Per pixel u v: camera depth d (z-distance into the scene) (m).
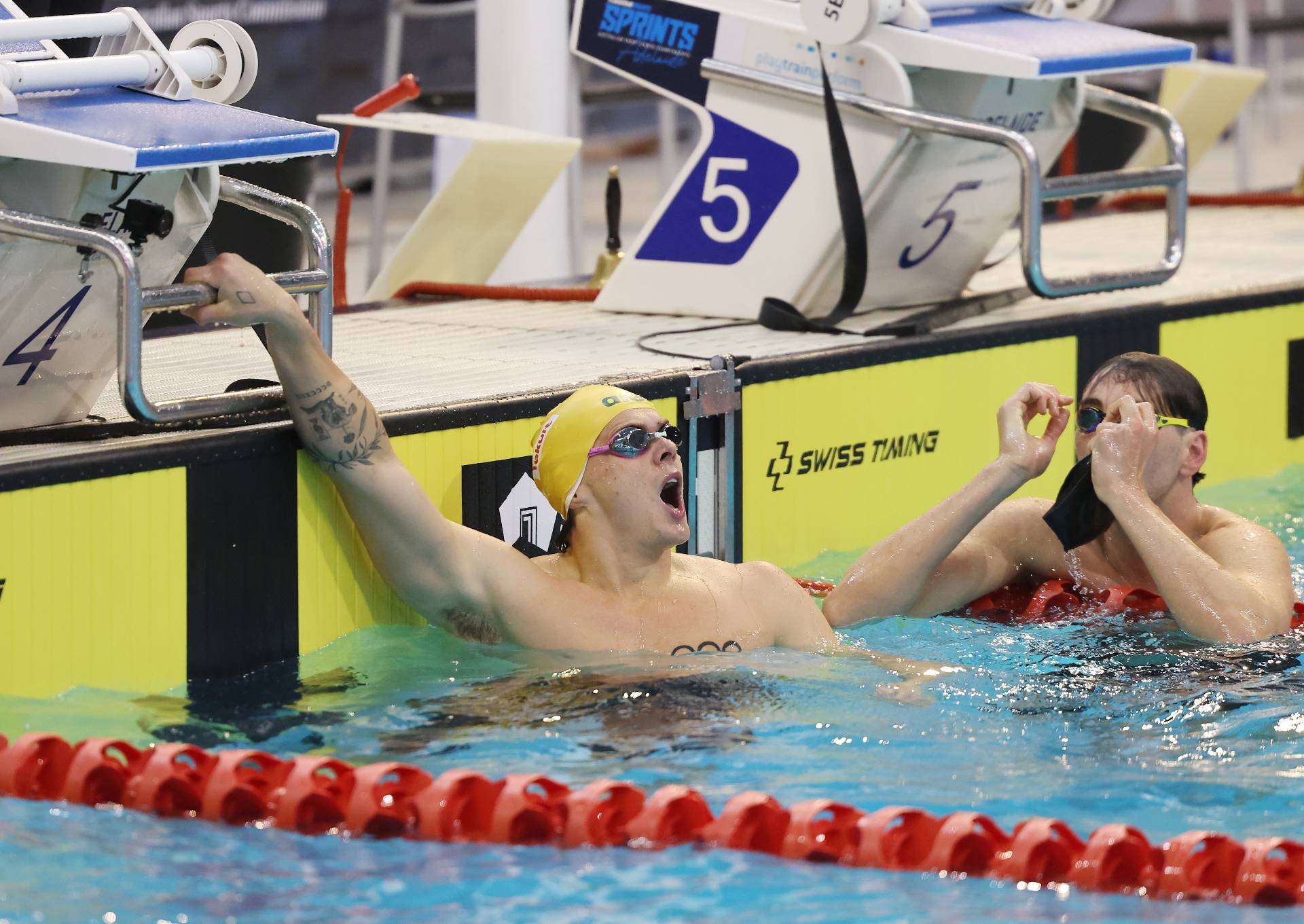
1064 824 8.60
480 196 20.47
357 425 11.60
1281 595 12.69
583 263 26.72
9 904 7.86
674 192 18.36
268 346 11.43
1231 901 8.21
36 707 10.82
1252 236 24.59
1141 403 13.14
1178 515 13.59
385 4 36.44
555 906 8.00
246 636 12.02
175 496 11.52
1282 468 20.42
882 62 16.45
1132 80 32.34
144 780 9.21
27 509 10.73
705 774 9.73
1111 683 11.48
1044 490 18.06
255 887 8.15
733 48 17.58
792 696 11.11
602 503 11.92
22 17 11.83
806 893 8.20
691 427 14.94
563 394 14.02
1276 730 10.50
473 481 13.40
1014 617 13.27
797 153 17.36
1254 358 19.91
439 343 16.83
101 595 11.19
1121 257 22.72
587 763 9.90
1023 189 16.50
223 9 33.34
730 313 18.17
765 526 15.73
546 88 23.11
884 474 16.72
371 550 12.06
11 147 10.55
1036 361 17.83
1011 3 17.83
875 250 17.45
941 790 9.51
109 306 11.70
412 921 7.79
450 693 11.21
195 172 11.80
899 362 16.58
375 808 8.90
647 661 11.79
